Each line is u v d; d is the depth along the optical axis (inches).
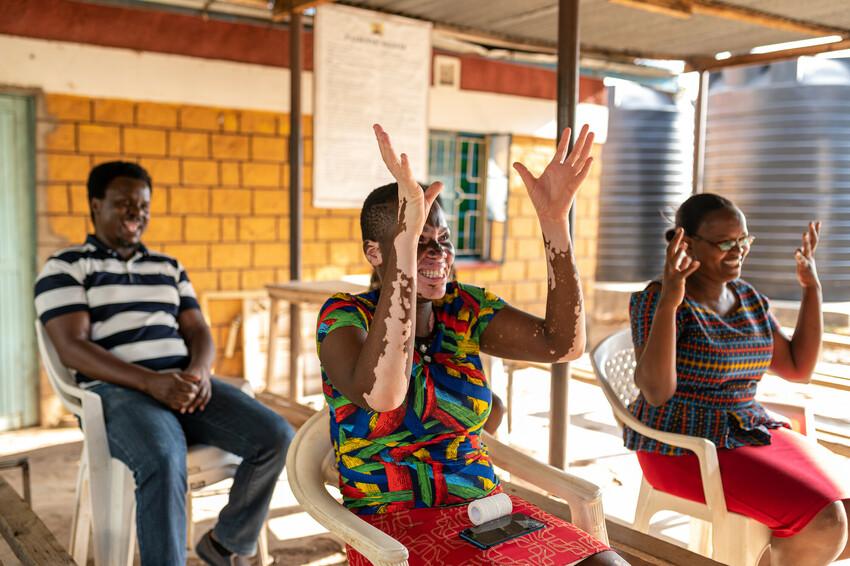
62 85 204.7
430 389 69.8
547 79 298.4
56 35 202.8
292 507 153.0
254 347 241.3
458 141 287.1
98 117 211.2
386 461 69.2
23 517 90.5
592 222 318.0
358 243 260.1
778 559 89.8
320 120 182.4
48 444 194.5
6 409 206.2
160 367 120.6
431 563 62.5
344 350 65.7
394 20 187.0
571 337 72.1
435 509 68.2
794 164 255.3
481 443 74.3
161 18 217.6
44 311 114.9
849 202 251.9
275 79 238.8
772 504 87.5
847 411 138.5
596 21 173.5
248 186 237.6
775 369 106.1
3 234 202.2
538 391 238.4
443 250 68.6
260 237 241.1
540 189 69.6
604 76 306.0
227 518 112.3
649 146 320.2
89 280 119.6
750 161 262.7
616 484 156.2
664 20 169.2
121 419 106.5
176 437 106.0
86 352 112.3
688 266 89.4
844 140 250.5
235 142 234.1
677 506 97.6
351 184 190.2
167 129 222.1
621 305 312.0
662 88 319.9
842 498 85.4
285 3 182.1
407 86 192.7
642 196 322.0
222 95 230.1
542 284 305.6
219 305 236.1
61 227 207.9
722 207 97.4
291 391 185.9
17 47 197.6
